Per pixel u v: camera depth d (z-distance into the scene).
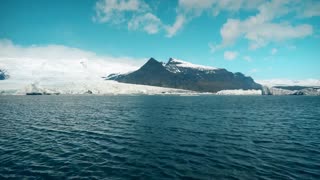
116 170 17.69
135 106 81.50
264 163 19.16
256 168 17.98
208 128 36.09
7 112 60.31
